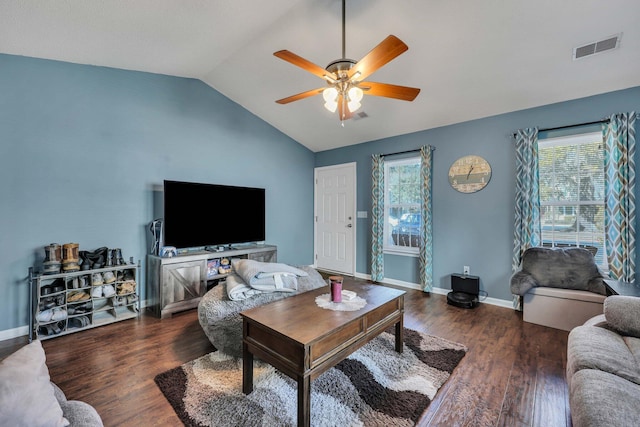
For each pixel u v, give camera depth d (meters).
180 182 3.39
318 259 5.50
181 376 1.93
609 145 2.79
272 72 3.41
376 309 1.91
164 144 3.50
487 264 3.58
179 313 3.16
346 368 2.03
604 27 2.17
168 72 3.43
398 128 4.19
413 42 2.59
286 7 2.38
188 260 3.22
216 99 4.00
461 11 2.23
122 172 3.16
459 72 2.90
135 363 2.11
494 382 1.90
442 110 3.58
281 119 4.55
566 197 3.16
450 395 1.77
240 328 2.16
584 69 2.61
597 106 2.90
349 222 5.04
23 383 0.87
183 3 2.12
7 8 1.93
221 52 3.02
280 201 4.93
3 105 2.47
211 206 3.71
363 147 4.84
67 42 2.44
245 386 1.75
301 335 1.48
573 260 2.84
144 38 2.54
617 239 2.73
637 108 2.71
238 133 4.27
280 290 2.36
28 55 2.57
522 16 2.20
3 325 2.48
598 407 1.06
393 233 4.59
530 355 2.25
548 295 2.80
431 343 2.43
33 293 2.57
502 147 3.46
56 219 2.74
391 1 2.23
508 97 3.16
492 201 3.54
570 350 1.56
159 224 3.28
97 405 1.66
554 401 1.71
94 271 2.70
